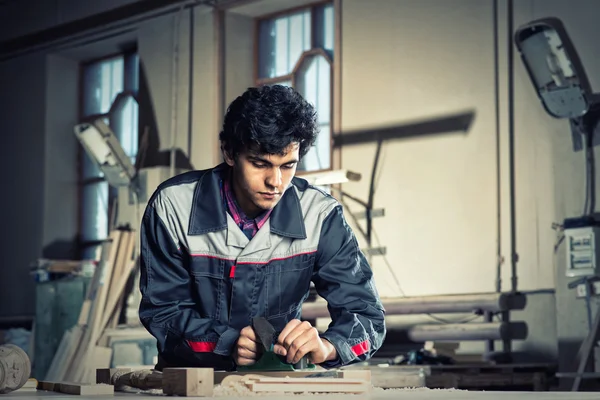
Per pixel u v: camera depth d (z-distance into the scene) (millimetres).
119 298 7340
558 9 5992
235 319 1971
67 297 7773
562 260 5562
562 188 5828
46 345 7938
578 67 5848
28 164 9664
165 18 8500
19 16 9875
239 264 1956
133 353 7051
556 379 5656
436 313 6188
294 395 1372
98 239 9383
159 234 1988
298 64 7703
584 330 5441
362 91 7020
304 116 1808
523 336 5945
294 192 2027
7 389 1632
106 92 9430
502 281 6082
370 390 1475
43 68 9625
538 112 6020
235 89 8086
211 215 1970
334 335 1803
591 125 5695
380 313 1951
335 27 7234
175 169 7754
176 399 1290
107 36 9047
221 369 1839
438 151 6516
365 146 6949
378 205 6809
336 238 2002
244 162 1822
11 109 9906
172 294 1987
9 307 9625
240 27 8148
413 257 6562
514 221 6070
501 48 6250
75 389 1512
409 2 6793
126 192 7898
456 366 5504
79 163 9664
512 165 6117
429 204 6520
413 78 6719
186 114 8234
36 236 9469
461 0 6504
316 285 2047
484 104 6301
